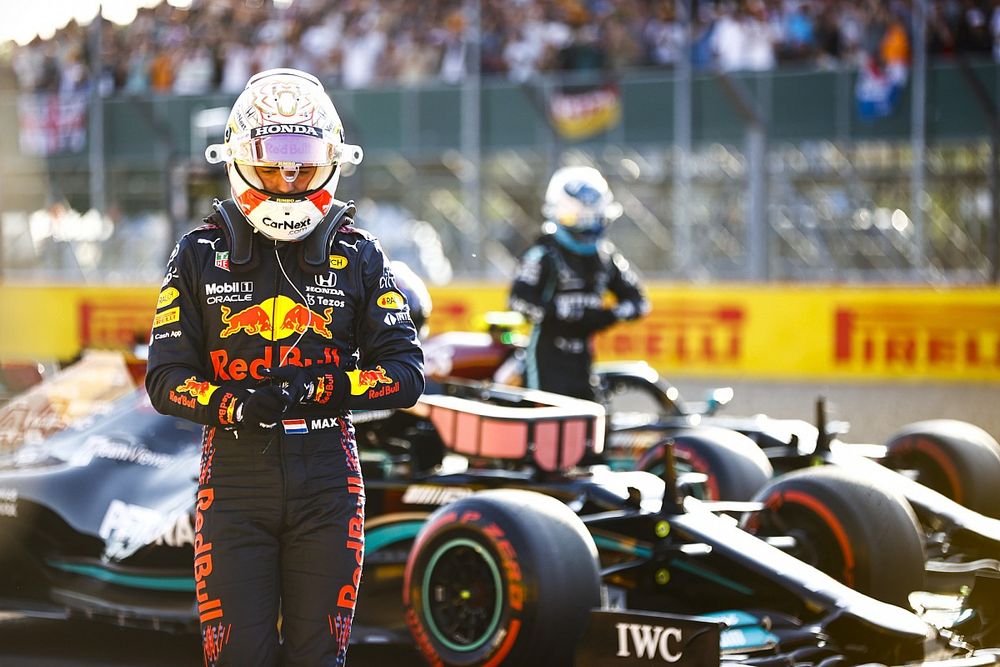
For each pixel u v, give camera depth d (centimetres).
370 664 1866
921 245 5091
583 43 5866
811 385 4384
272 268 1127
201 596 1098
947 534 2069
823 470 1888
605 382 3019
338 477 1116
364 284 1156
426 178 6194
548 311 2905
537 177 6072
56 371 2267
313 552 1100
